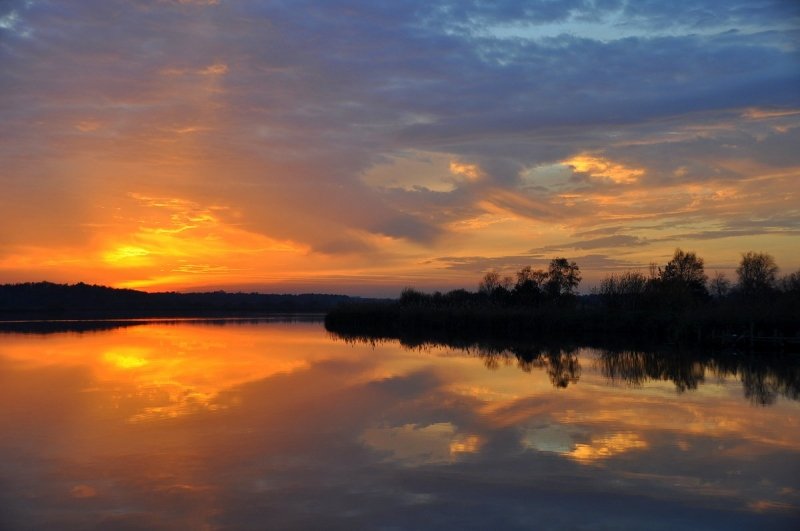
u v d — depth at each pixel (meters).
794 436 16.16
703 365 31.81
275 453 14.36
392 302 71.38
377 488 12.08
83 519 10.59
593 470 13.26
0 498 11.52
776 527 10.41
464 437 15.88
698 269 71.19
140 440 15.43
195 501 11.38
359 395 21.75
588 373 28.19
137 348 41.16
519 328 55.25
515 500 11.52
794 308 41.72
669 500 11.58
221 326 78.69
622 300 58.09
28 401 20.30
